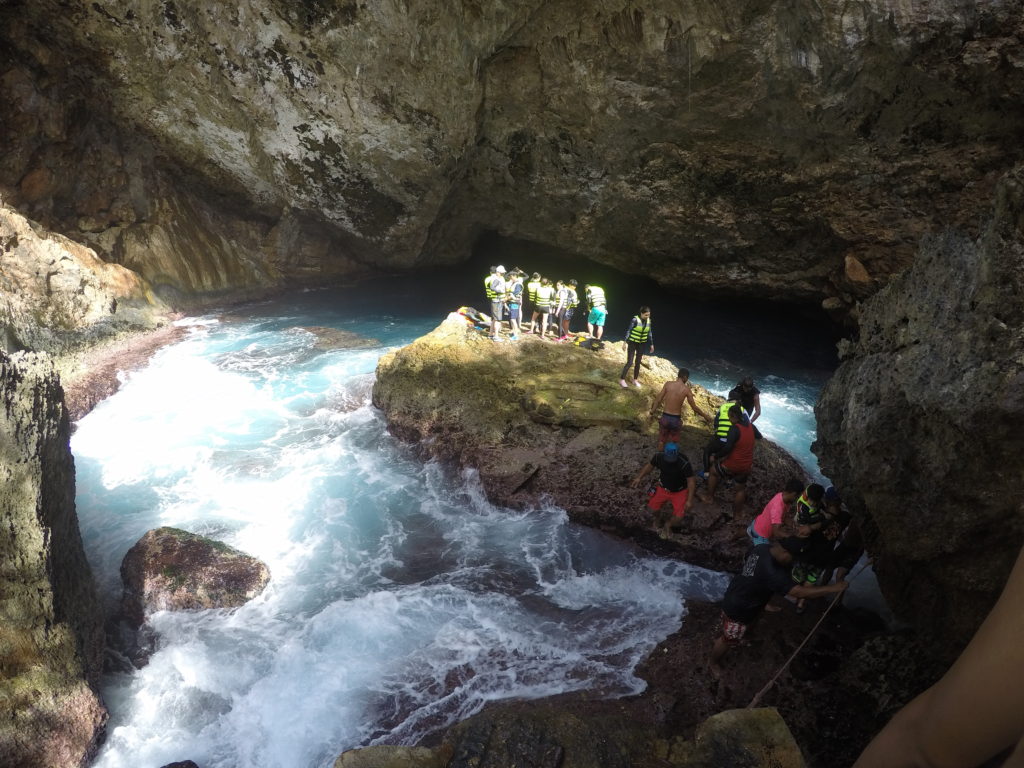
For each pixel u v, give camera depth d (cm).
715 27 1653
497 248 2706
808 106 1688
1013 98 1488
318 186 2286
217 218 2430
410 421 1444
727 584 1020
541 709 604
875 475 649
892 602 733
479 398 1430
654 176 2050
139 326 1978
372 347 1962
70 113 2017
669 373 1573
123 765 750
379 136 2084
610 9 1727
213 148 2217
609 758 557
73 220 2081
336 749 762
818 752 718
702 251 2173
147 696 836
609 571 1057
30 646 728
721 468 1085
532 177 2223
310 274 2577
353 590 1021
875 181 1769
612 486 1189
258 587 1004
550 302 1681
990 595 597
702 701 793
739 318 2291
